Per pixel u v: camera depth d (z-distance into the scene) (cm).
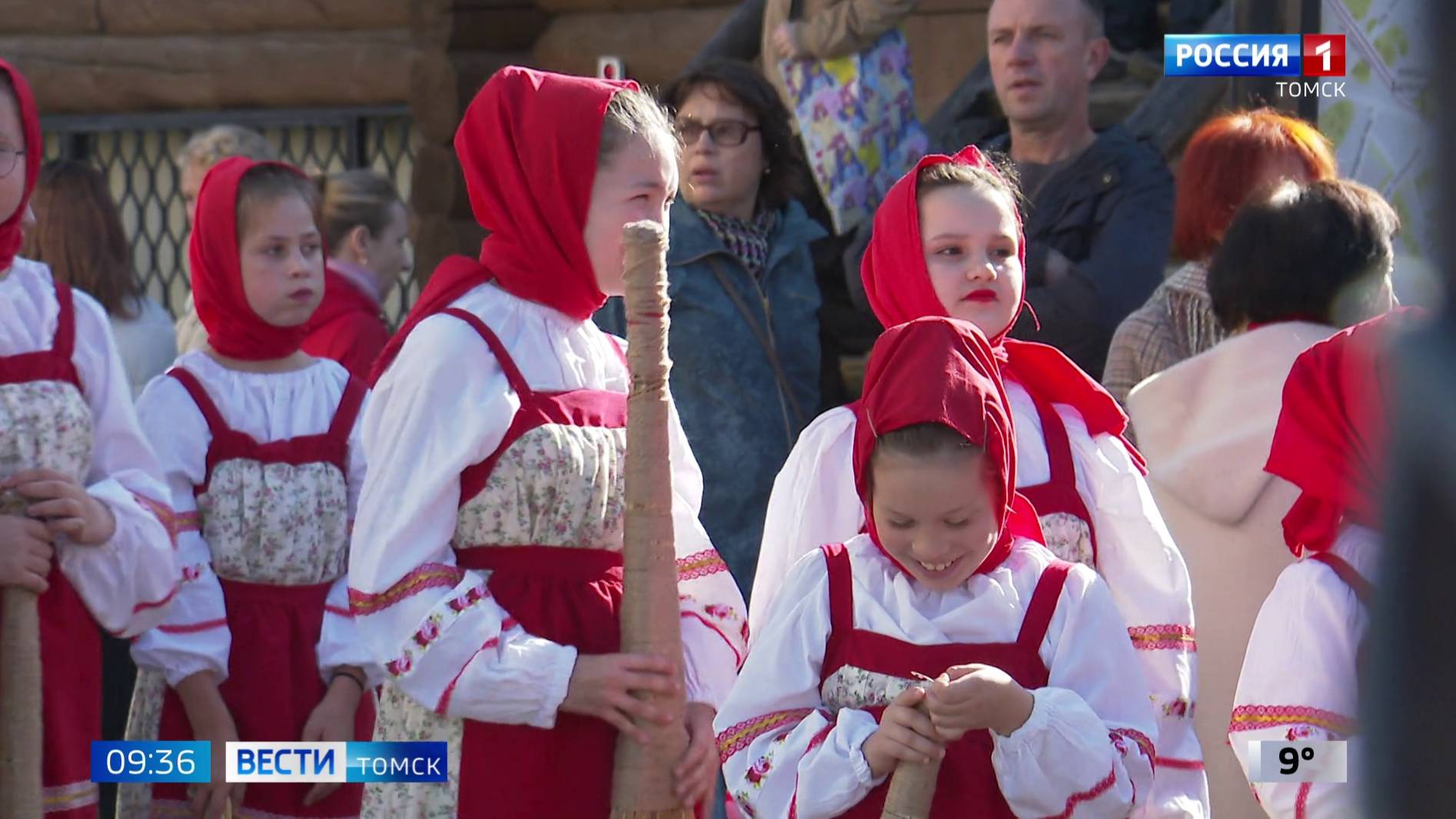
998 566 489
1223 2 1202
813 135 1078
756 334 920
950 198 603
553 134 561
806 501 580
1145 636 571
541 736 542
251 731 758
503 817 538
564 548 561
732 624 606
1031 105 938
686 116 936
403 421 549
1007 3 939
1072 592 481
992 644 473
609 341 606
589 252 570
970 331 479
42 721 661
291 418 798
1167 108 1123
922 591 488
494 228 582
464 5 1543
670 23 1534
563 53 1564
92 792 688
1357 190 677
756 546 897
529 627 548
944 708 436
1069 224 920
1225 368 665
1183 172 801
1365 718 111
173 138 1828
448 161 1553
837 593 493
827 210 1098
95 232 1031
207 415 782
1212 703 656
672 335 904
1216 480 655
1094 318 877
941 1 1459
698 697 585
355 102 1725
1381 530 111
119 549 679
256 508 772
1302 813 488
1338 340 514
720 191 930
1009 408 482
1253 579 650
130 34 1809
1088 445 596
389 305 1658
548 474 551
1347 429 502
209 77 1770
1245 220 680
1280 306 666
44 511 646
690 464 619
